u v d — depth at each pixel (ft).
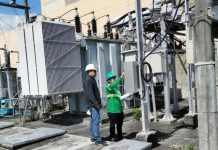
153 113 33.86
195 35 14.76
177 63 50.49
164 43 31.68
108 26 42.65
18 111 45.52
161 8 31.60
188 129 28.45
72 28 34.88
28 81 33.88
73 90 34.55
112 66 39.63
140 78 23.66
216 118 14.62
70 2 94.22
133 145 21.95
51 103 44.70
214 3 14.39
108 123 33.71
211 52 14.39
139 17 23.21
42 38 31.71
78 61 35.42
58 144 25.70
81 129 31.24
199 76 14.73
